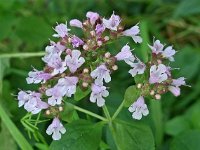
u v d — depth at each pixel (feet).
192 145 0.38
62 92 0.29
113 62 0.31
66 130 0.32
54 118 0.31
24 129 0.41
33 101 0.31
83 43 0.31
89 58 0.31
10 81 0.45
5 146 0.42
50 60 0.30
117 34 0.32
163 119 0.45
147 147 0.32
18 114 0.42
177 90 0.31
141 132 0.32
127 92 0.31
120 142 0.32
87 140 0.32
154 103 0.41
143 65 0.31
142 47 0.45
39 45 0.48
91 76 0.30
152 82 0.31
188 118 0.43
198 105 0.44
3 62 0.44
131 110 0.31
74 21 0.32
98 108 0.43
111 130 0.32
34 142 0.39
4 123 0.40
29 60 0.48
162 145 0.42
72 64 0.30
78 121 0.32
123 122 0.32
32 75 0.31
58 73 0.30
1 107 0.38
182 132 0.38
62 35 0.31
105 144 0.37
